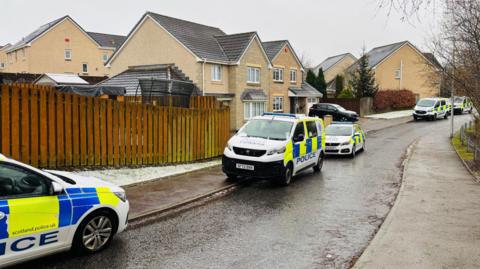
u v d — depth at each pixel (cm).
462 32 1342
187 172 1298
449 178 1277
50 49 4875
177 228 775
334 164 1642
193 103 1877
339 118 3797
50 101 1033
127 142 1253
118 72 3378
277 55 3747
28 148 990
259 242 706
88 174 1095
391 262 593
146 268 586
